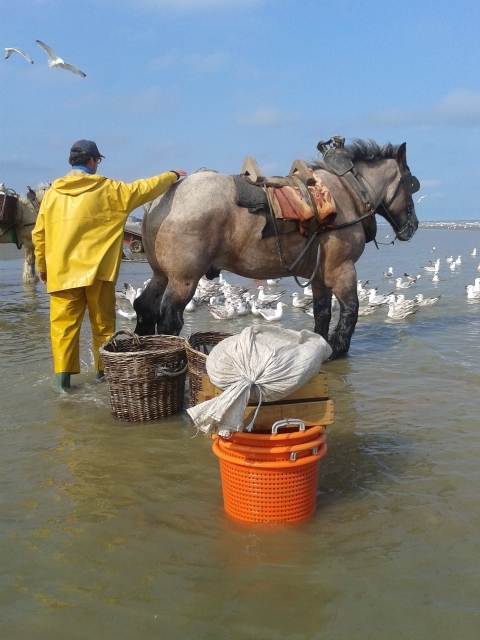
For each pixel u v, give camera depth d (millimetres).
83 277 6500
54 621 3037
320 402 4031
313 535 3824
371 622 3016
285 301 16188
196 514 4094
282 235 7172
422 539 3752
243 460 3881
